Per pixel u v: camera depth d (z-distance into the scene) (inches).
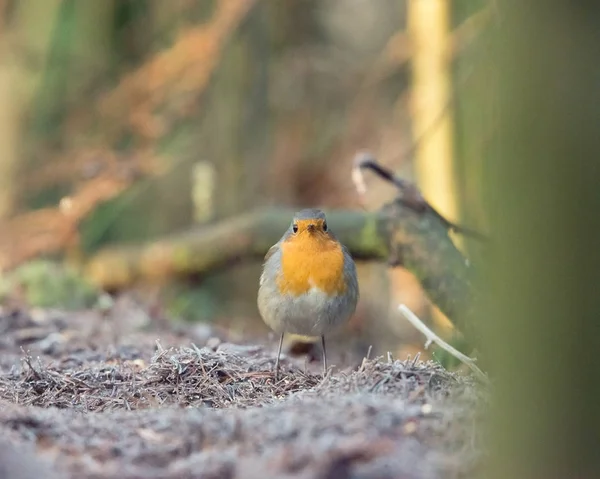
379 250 482.0
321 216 357.1
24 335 456.1
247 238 609.6
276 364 338.6
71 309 557.6
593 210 201.8
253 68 834.8
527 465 209.9
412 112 695.1
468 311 442.3
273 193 842.2
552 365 207.6
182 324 532.7
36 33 841.5
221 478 208.7
